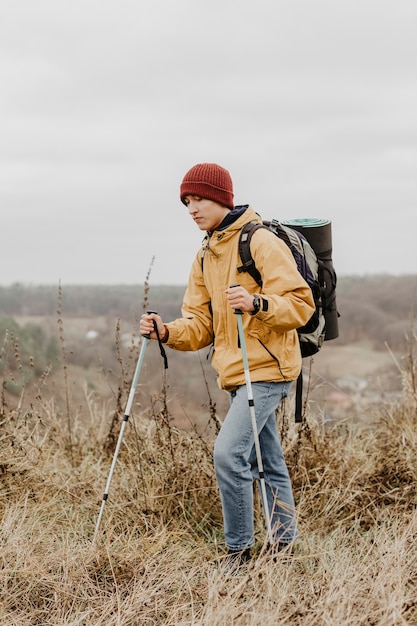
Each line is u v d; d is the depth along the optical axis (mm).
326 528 3826
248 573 3070
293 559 3217
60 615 2971
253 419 3260
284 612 2881
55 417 4852
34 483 4012
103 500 3588
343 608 2766
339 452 4492
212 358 3580
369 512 3879
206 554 3516
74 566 3232
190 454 4281
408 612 2803
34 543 3367
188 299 3713
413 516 3629
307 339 3562
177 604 2969
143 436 4633
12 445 4105
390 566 3133
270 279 3262
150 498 3918
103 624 2906
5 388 4434
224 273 3432
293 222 3844
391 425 4902
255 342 3381
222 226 3438
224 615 2770
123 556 3322
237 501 3355
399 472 4246
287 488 3670
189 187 3432
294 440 4324
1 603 2986
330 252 3797
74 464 4539
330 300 3803
